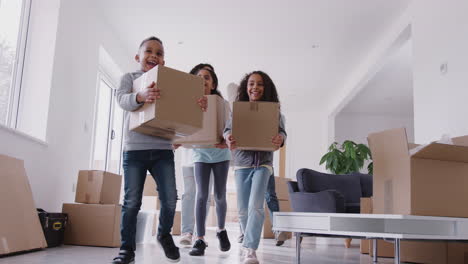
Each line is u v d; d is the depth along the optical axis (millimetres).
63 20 3750
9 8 3328
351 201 3957
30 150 3229
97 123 5824
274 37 5391
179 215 5113
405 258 3020
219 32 5293
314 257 3039
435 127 3781
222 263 2371
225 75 6938
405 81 7051
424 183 1978
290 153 9047
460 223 1944
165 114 1823
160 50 2178
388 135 2092
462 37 3379
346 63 6211
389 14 4656
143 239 3861
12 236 2537
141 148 2014
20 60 3498
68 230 3367
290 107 8859
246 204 2443
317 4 4512
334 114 8484
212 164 2725
